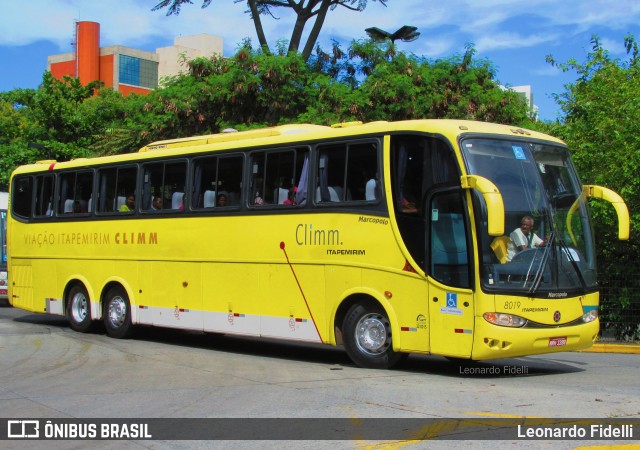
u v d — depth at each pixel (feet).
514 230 34.12
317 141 39.91
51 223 56.75
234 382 33.60
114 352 44.78
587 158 52.44
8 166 105.60
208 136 47.34
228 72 78.74
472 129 35.01
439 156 34.81
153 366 39.04
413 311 35.24
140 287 49.52
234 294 43.37
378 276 36.58
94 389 32.32
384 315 36.88
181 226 46.83
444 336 34.06
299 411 27.04
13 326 58.85
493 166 34.58
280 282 40.98
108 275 51.93
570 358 45.06
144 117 83.35
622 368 39.83
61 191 56.39
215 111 80.53
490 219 31.14
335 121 74.49
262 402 28.84
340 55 87.30
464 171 33.73
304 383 32.96
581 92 57.98
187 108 78.02
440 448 21.84
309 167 40.11
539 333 33.50
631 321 52.37
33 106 109.70
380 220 36.65
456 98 77.25
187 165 46.98
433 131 35.12
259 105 79.92
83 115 112.16
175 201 47.55
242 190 43.37
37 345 47.62
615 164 50.83
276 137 42.11
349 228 37.88
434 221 34.81
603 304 53.06
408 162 36.04
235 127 76.59
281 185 41.47
